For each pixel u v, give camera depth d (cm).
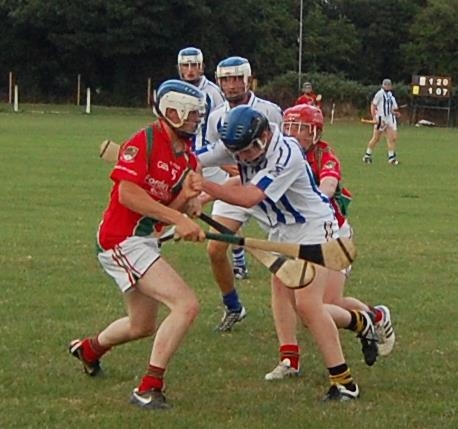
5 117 6000
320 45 9288
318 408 866
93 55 8294
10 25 8231
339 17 9688
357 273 1492
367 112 7625
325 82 7669
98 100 8325
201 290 1352
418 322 1199
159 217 826
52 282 1358
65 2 8069
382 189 2662
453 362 1029
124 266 850
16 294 1281
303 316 896
